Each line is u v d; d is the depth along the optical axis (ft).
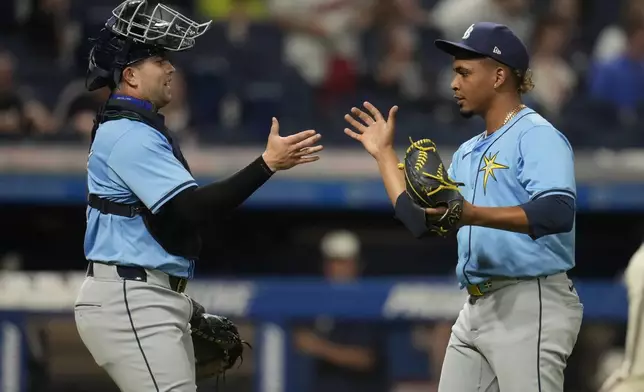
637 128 130.21
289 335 100.68
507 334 54.08
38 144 123.34
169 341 52.85
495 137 55.01
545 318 53.83
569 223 50.85
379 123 55.77
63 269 132.87
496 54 54.44
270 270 134.10
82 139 124.16
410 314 101.24
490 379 56.13
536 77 134.21
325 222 135.74
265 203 120.67
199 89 130.11
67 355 99.96
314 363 100.73
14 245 132.77
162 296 53.21
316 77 141.69
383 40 137.08
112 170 52.75
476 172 55.31
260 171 52.60
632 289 70.28
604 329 106.52
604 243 137.28
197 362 59.21
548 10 145.69
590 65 138.10
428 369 101.30
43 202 120.88
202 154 123.54
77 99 127.13
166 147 53.36
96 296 52.95
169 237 53.16
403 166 54.34
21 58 133.59
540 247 53.26
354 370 100.99
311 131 53.11
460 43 55.26
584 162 126.11
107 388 100.68
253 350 100.53
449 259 135.95
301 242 135.85
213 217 52.65
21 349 98.84
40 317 99.35
